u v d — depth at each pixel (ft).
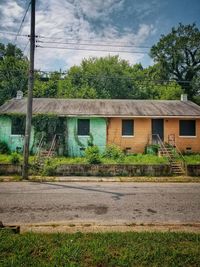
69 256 17.01
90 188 41.39
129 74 155.02
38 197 35.06
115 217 27.17
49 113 71.46
